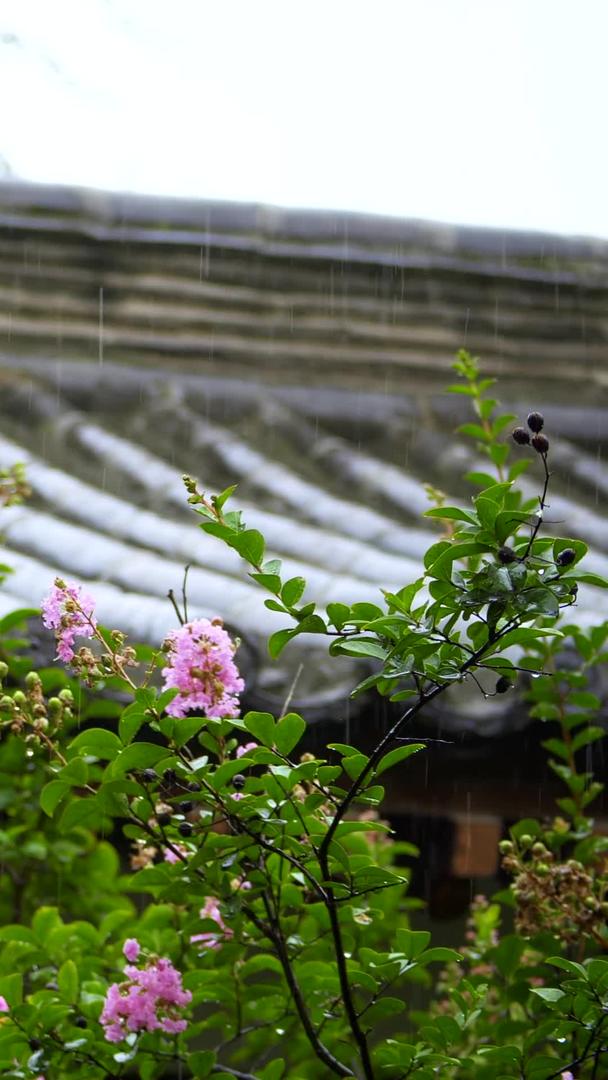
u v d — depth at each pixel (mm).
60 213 4637
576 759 2846
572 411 4793
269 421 4500
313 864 1853
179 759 1704
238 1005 2139
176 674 1683
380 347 4773
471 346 4840
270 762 1688
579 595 3432
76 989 2096
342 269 4797
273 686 2680
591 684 2771
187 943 2230
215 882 1815
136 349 4637
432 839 3750
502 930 3887
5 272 4590
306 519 3957
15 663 2750
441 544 1560
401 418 4648
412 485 4277
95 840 3354
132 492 4035
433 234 4879
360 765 1688
